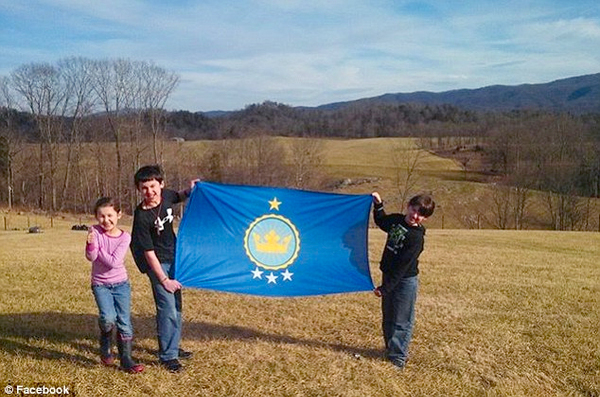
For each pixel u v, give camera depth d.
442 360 5.98
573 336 6.99
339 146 87.31
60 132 56.88
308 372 5.48
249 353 5.93
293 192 6.06
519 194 50.44
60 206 56.34
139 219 5.20
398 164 73.88
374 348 6.31
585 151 53.12
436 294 9.14
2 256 12.08
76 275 9.64
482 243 19.69
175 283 5.23
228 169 59.19
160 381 5.07
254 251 5.90
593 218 50.03
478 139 83.56
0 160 55.28
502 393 5.26
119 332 5.22
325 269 6.02
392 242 5.66
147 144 55.69
